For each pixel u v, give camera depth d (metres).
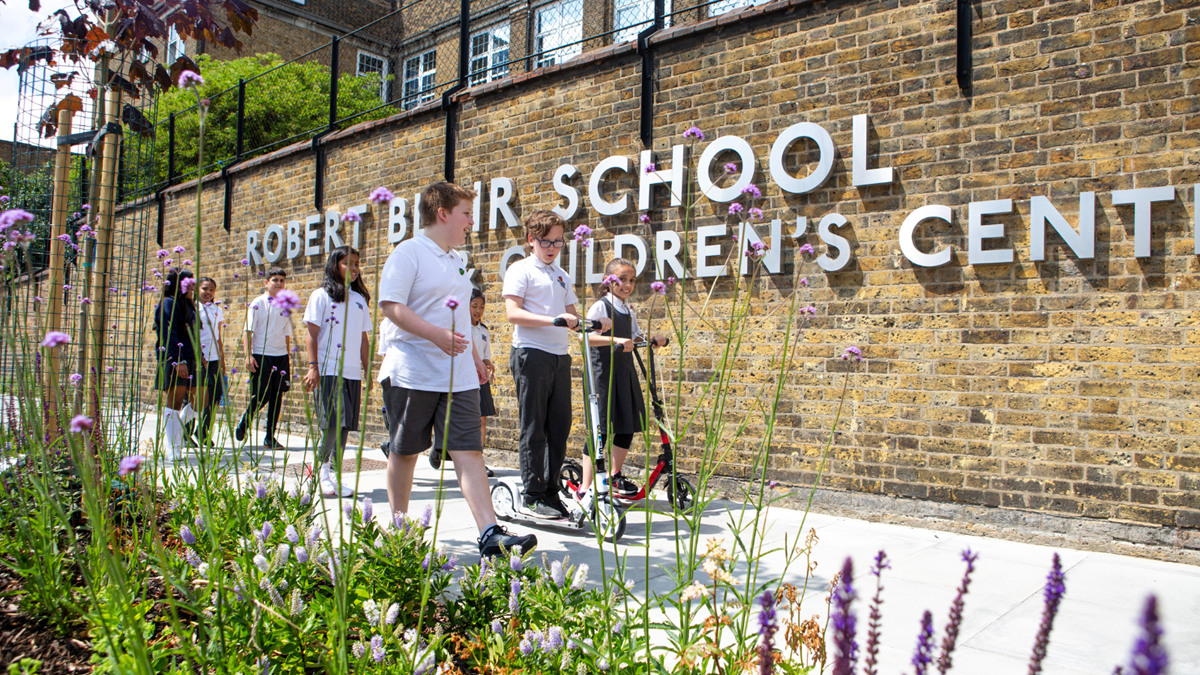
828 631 2.42
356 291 4.68
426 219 3.20
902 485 4.57
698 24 5.54
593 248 6.11
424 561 2.13
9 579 2.35
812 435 4.92
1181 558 3.71
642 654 1.95
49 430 2.74
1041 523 4.12
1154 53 3.95
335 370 4.48
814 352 4.94
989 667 2.32
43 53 3.62
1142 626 0.58
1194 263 3.80
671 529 4.17
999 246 4.33
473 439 3.04
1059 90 4.20
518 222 6.74
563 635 1.80
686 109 5.64
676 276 5.56
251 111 16.12
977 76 4.45
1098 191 4.06
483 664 1.86
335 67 9.09
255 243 9.88
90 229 3.30
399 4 17.50
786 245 5.09
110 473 2.53
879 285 4.72
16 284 2.44
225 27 3.66
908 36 4.69
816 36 5.05
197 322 2.18
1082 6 4.14
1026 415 4.20
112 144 3.84
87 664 1.87
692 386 5.45
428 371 3.03
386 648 1.74
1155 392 3.86
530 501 4.15
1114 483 3.93
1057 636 2.60
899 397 4.61
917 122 4.64
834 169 4.92
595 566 3.28
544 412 4.14
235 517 2.44
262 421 8.66
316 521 3.26
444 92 7.38
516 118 6.80
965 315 4.42
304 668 1.72
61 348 2.68
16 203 3.73
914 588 3.14
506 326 6.80
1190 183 3.83
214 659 1.54
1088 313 4.06
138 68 3.70
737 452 5.21
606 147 6.11
